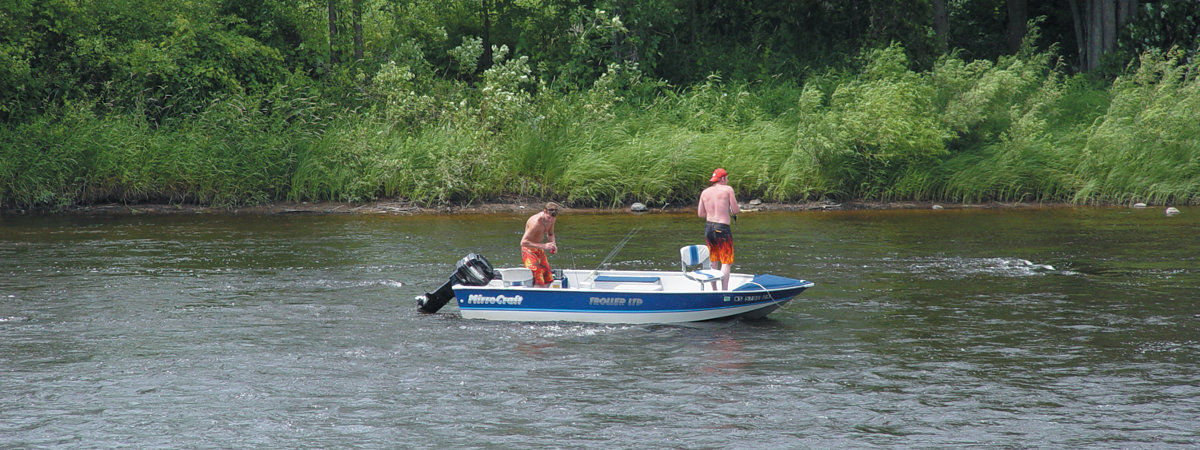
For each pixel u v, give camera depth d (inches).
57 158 2960.1
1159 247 2145.7
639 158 3154.5
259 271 1838.1
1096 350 1230.3
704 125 3376.0
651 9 3786.9
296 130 3154.5
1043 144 3339.1
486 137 3157.0
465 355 1224.2
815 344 1275.8
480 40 3499.0
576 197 3090.6
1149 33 4190.5
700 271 1465.3
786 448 894.4
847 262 1951.3
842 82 3511.3
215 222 2679.6
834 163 3203.7
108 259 1978.3
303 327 1374.3
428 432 941.2
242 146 3070.9
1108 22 4308.6
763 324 1402.6
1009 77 3324.3
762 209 3097.9
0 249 2112.5
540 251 1497.3
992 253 2069.4
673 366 1170.6
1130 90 3550.7
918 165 3270.2
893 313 1464.1
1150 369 1137.4
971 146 3408.0
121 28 3462.1
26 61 3075.8
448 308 1518.2
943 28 4207.7
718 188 1483.8
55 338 1304.1
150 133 3122.5
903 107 3206.2
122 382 1103.6
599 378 1119.0
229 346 1264.8
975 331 1339.8
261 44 3521.2
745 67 4042.8
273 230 2495.1
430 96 3408.0
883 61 3499.0
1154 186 3201.3
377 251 2106.3
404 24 3873.0
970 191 3230.8
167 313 1460.4
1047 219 2768.2
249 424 964.6
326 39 3686.0
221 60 3373.5
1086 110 3718.0
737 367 1164.5
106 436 930.1
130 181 3002.0
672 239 2324.1
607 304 1398.9
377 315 1454.2
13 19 3174.2
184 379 1115.9
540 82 3420.3
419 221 2719.0
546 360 1199.6
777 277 1460.4
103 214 2856.8
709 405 1018.1
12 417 982.4
